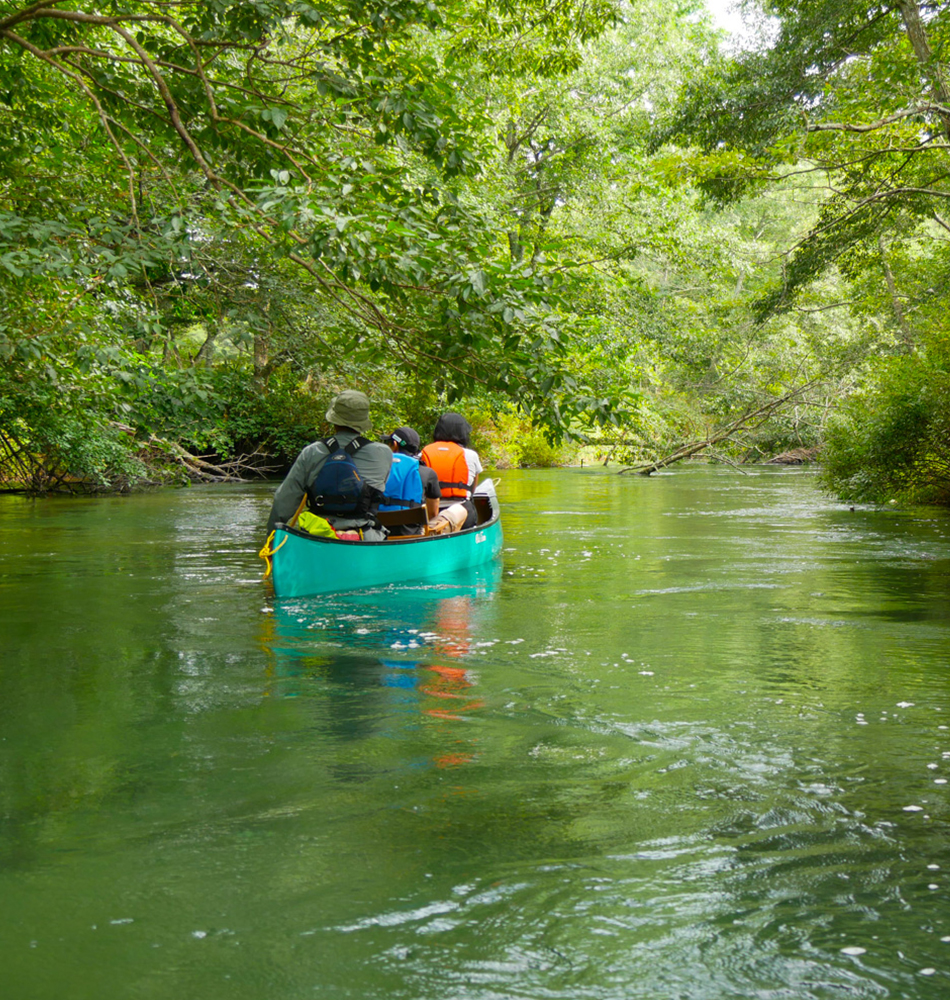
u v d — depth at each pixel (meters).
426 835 2.15
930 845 2.07
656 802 2.36
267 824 2.23
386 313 6.57
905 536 9.77
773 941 1.66
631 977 1.54
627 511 13.19
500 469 28.69
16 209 7.05
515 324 5.57
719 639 4.57
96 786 2.51
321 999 1.48
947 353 13.10
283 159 6.24
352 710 3.29
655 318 22.61
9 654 4.26
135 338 7.10
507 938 1.67
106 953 1.63
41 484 16.77
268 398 21.28
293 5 5.38
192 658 4.17
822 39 15.27
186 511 13.17
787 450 29.56
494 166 15.53
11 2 6.45
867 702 3.35
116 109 6.40
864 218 17.41
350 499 6.07
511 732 3.01
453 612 5.34
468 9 13.69
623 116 22.84
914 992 1.49
